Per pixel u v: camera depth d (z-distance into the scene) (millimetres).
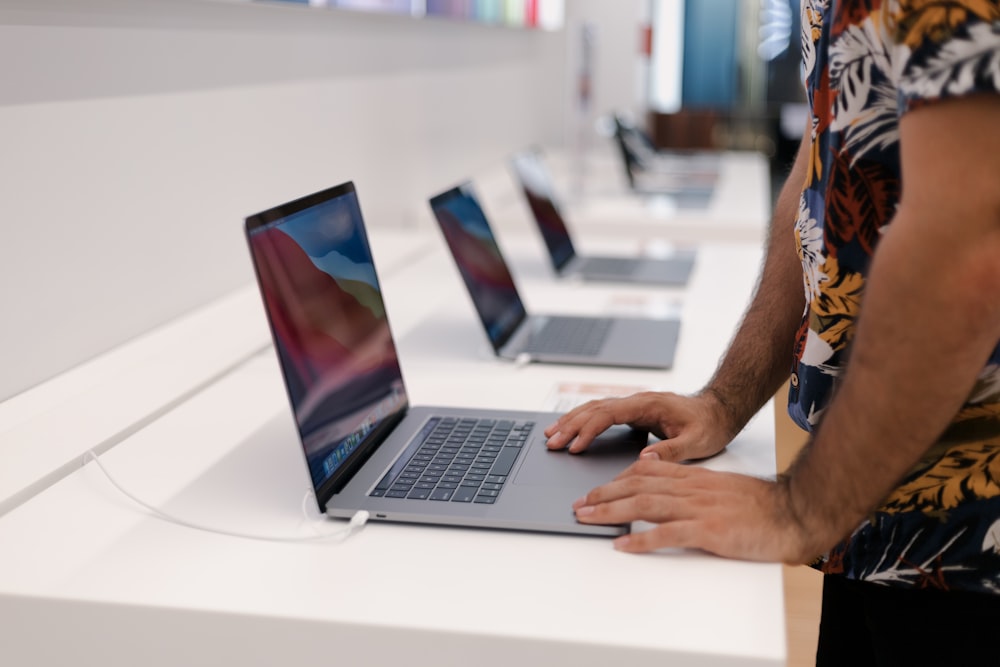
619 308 2049
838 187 1000
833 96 983
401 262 2412
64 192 1439
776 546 935
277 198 2143
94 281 1527
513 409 1398
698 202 3605
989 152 753
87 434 1262
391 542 1000
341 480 1099
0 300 1322
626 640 826
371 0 2422
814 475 914
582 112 3730
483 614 868
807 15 1069
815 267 1066
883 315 817
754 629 841
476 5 3529
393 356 1356
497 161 4531
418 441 1238
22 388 1382
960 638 1080
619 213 3326
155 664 908
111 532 1027
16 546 998
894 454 847
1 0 1283
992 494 1005
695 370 1603
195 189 1808
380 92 2779
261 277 1026
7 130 1315
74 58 1442
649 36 5477
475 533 1018
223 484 1146
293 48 2176
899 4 798
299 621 870
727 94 7066
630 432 1252
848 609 1268
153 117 1655
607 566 945
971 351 798
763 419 1341
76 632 912
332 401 1123
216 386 1507
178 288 1776
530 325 1850
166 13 1670
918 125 781
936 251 774
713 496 968
